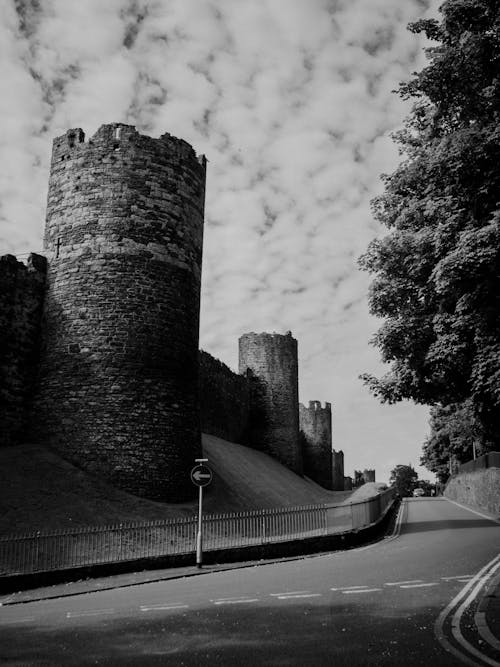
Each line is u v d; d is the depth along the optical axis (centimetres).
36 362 2347
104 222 2359
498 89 1426
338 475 8769
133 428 2197
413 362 1745
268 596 1059
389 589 1063
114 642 764
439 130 1700
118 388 2219
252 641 734
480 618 813
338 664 621
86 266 2331
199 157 2711
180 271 2456
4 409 2211
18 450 2142
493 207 1470
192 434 2392
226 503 2445
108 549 1695
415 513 3325
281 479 4356
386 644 693
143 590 1275
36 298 2383
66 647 749
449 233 1509
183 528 1941
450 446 5250
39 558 1556
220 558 1691
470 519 2784
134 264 2341
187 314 2462
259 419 5366
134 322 2297
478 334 1495
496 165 1410
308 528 2073
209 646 720
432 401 1894
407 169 1667
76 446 2159
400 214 1825
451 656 636
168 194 2475
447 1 1423
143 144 2462
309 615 871
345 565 1452
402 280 1778
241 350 5566
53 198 2480
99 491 2041
